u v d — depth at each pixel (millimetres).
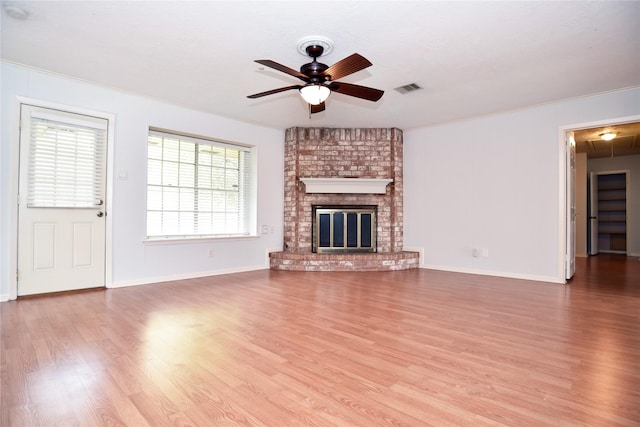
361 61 2447
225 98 4273
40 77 3490
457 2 2342
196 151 4859
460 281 4449
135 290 3844
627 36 2771
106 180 3936
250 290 3881
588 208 7934
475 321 2766
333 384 1744
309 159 5652
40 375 1813
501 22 2584
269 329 2555
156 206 4445
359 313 2977
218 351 2150
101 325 2623
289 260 5324
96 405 1538
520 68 3385
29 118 3432
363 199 5668
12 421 1409
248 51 3074
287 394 1646
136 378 1791
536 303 3332
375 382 1767
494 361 2016
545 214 4473
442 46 2955
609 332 2510
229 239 5051
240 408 1525
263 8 2422
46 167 3537
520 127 4680
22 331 2471
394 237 5648
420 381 1777
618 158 7797
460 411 1507
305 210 5668
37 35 2811
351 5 2379
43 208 3533
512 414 1482
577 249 7426
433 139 5520
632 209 7660
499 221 4848
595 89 3949
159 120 4352
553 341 2330
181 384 1732
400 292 3795
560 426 1398
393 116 5016
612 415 1470
